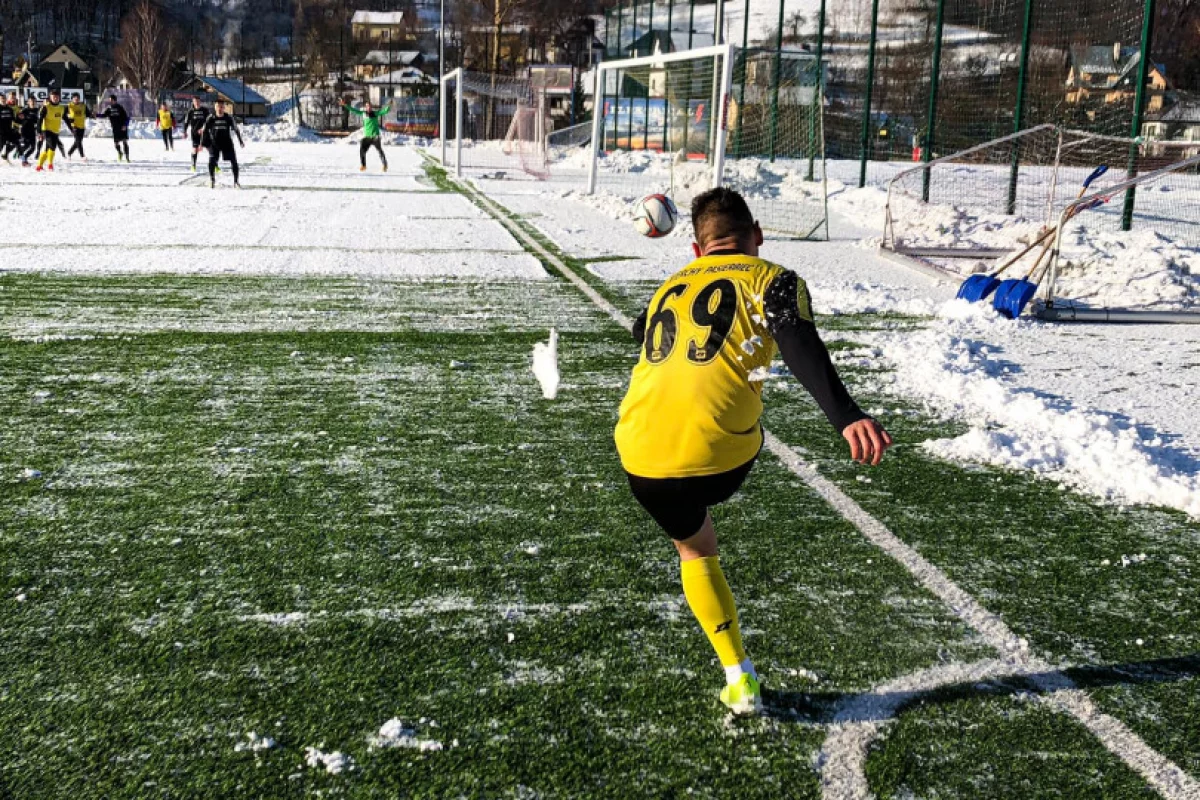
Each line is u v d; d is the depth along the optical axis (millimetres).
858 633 3223
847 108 35125
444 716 2707
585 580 3543
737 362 2562
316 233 13391
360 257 11367
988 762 2568
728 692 2762
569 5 74688
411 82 75812
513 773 2479
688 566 2770
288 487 4383
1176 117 27703
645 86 38094
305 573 3547
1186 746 2650
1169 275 10133
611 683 2889
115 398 5688
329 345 7105
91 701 2742
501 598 3395
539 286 9828
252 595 3371
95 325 7512
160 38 84875
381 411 5582
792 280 2551
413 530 3951
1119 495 4535
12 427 5117
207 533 3873
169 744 2562
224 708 2725
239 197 18141
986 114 23922
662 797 2406
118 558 3633
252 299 8711
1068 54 20406
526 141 32406
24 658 2947
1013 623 3318
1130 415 5766
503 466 4727
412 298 8992
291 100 77375
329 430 5207
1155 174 8492
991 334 8133
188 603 3307
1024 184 22109
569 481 4543
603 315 8453
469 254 11891
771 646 3125
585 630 3188
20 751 2520
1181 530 4156
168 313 8016
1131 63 19812
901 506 4340
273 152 38938
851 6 34656
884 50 32938
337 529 3939
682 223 15086
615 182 25312
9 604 3271
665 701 2805
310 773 2461
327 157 35500
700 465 2588
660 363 2633
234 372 6320
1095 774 2523
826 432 5418
